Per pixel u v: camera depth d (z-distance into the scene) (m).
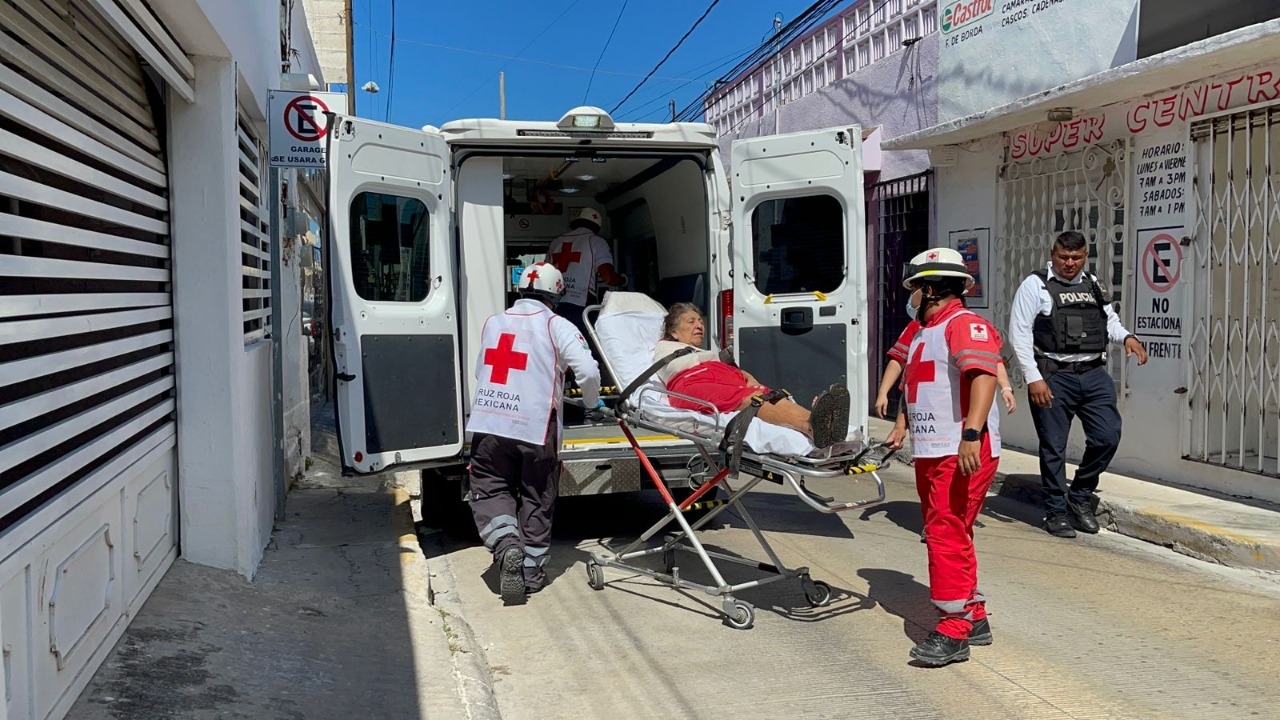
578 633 4.58
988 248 9.41
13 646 2.51
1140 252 7.52
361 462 5.41
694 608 4.94
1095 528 6.45
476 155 6.09
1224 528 5.77
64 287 3.16
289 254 7.87
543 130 6.02
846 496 7.84
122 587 3.51
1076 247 6.19
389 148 5.52
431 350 5.74
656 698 3.81
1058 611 4.81
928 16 10.55
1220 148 6.80
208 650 3.57
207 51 4.31
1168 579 5.37
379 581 4.97
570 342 5.07
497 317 5.25
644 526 6.76
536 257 10.02
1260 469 6.53
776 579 4.80
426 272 5.80
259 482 5.30
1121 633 4.48
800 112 13.73
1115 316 6.43
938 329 4.12
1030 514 7.11
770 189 6.38
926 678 3.96
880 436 10.31
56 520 2.83
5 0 2.67
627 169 7.99
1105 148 7.84
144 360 3.97
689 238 7.58
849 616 4.77
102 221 3.49
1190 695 3.77
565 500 7.66
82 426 3.07
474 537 6.52
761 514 7.10
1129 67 6.79
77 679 2.99
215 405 4.48
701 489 4.77
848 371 6.27
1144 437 7.52
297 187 9.59
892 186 11.27
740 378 4.96
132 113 3.96
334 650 3.90
